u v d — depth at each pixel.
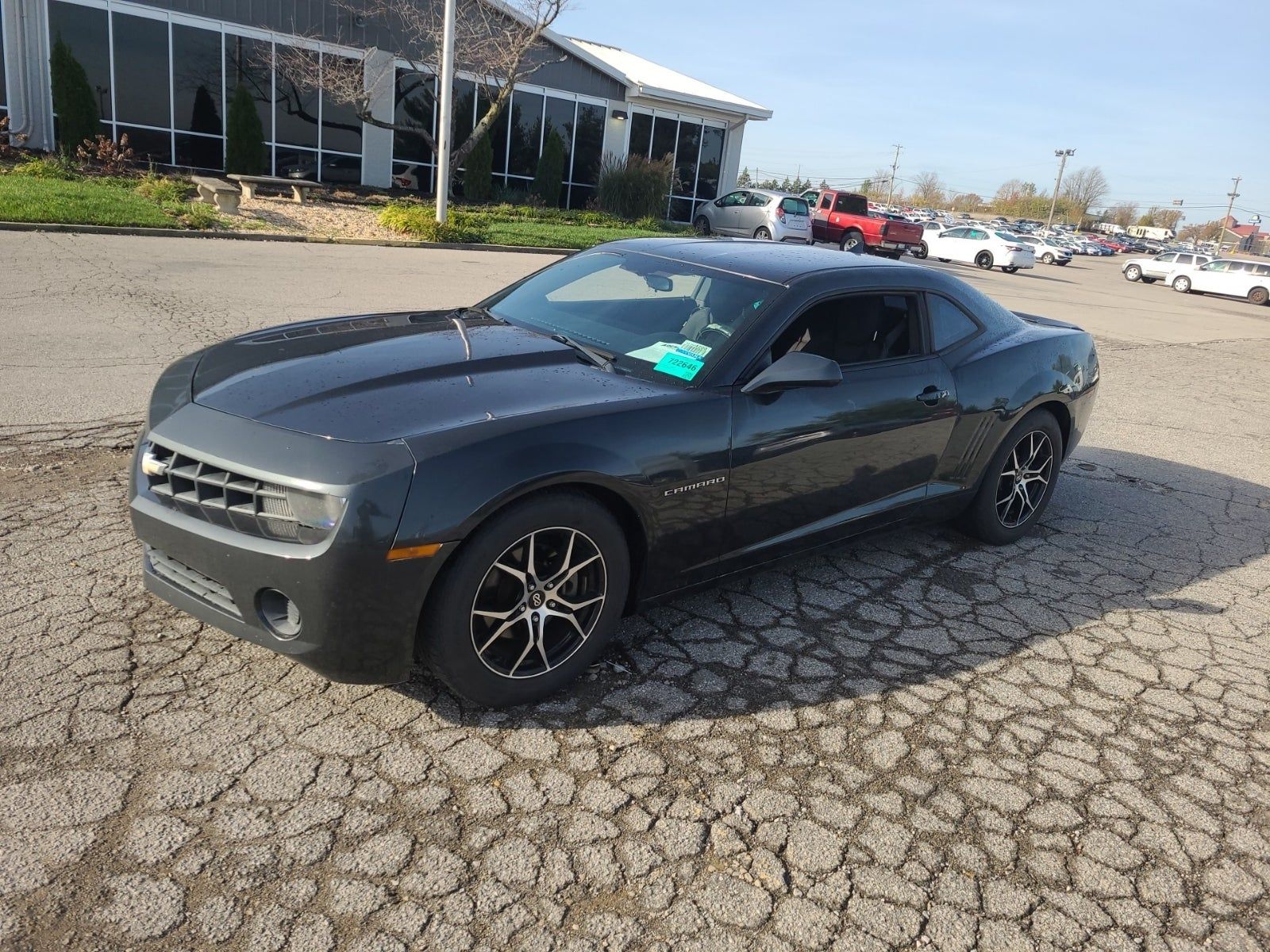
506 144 27.08
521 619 3.01
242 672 3.17
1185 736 3.34
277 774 2.69
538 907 2.30
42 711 2.86
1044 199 132.38
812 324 3.86
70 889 2.21
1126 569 4.92
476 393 3.12
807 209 27.09
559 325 3.96
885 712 3.31
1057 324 5.48
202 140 21.86
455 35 20.77
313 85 22.17
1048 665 3.77
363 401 2.97
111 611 3.47
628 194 27.94
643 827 2.61
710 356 3.58
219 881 2.28
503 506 2.84
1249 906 2.55
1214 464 7.31
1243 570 5.06
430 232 18.55
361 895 2.28
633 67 31.67
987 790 2.93
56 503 4.37
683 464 3.28
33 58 19.81
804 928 2.31
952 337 4.52
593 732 3.03
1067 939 2.37
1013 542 5.16
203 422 2.93
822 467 3.83
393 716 3.01
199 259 12.77
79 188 17.09
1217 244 124.94
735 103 30.41
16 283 9.75
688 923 2.29
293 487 2.64
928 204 147.75
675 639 3.71
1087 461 7.10
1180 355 13.71
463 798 2.66
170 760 2.70
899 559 4.78
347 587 2.63
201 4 20.97
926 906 2.43
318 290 11.08
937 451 4.39
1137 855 2.70
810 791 2.84
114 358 7.08
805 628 3.89
